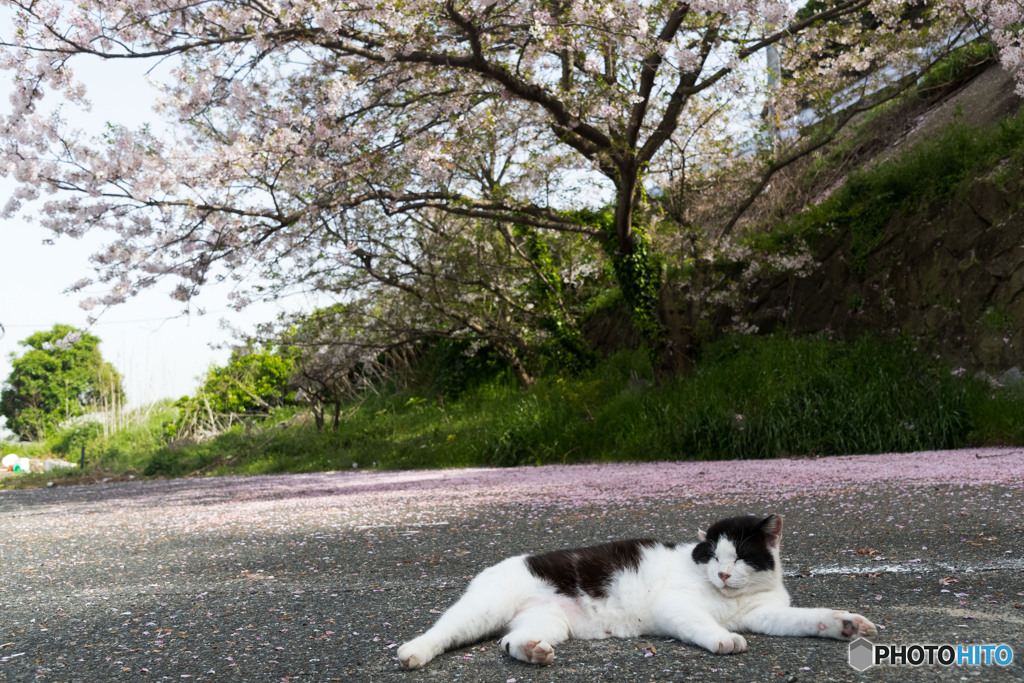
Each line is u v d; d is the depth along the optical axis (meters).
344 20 8.54
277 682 2.32
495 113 11.46
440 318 17.12
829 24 11.50
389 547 4.98
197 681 2.37
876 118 17.06
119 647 2.84
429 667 2.34
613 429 12.42
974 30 12.08
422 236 15.96
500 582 2.63
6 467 23.55
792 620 2.48
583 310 19.06
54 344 9.97
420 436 15.41
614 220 13.93
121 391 27.12
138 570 4.68
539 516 5.98
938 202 12.03
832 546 4.09
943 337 11.11
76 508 9.90
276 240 11.25
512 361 17.44
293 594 3.69
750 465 9.22
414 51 9.09
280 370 23.17
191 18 8.73
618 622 2.65
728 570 2.60
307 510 7.59
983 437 9.36
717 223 14.68
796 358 12.15
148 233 9.58
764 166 13.90
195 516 7.70
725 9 8.45
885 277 12.42
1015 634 2.38
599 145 11.80
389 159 11.03
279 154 8.99
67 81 8.39
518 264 16.94
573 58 10.41
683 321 14.52
